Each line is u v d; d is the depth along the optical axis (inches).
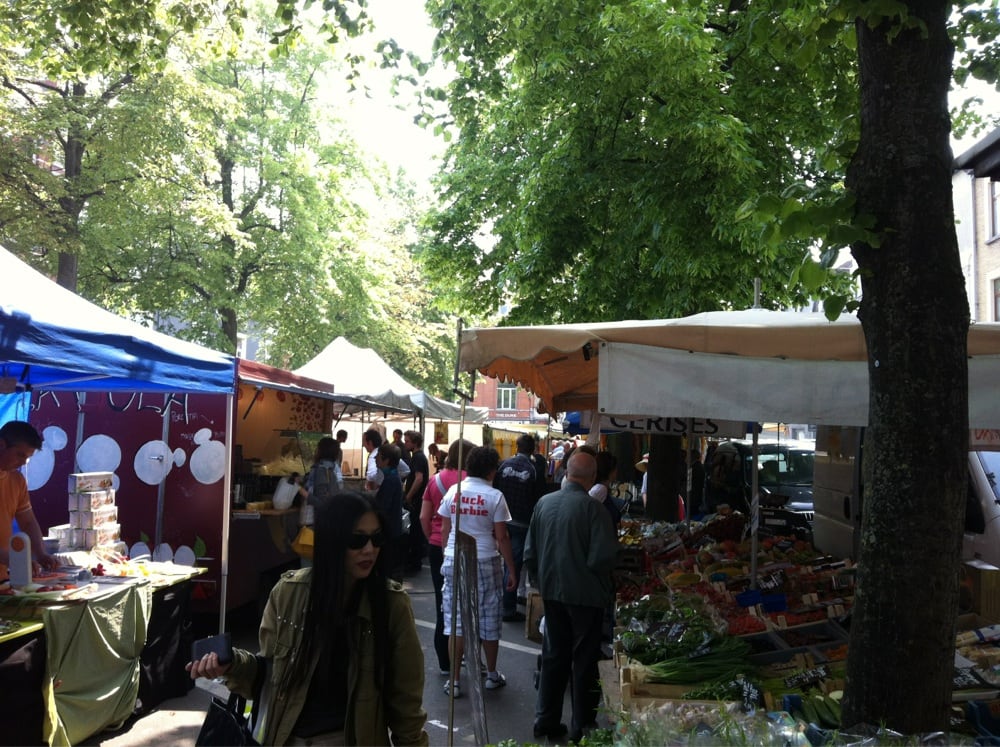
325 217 968.9
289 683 93.4
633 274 427.2
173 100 685.3
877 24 105.0
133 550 304.5
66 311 187.3
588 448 222.4
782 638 195.6
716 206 364.5
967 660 167.8
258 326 1082.7
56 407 311.4
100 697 194.2
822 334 161.3
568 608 192.9
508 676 256.1
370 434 429.7
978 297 800.9
